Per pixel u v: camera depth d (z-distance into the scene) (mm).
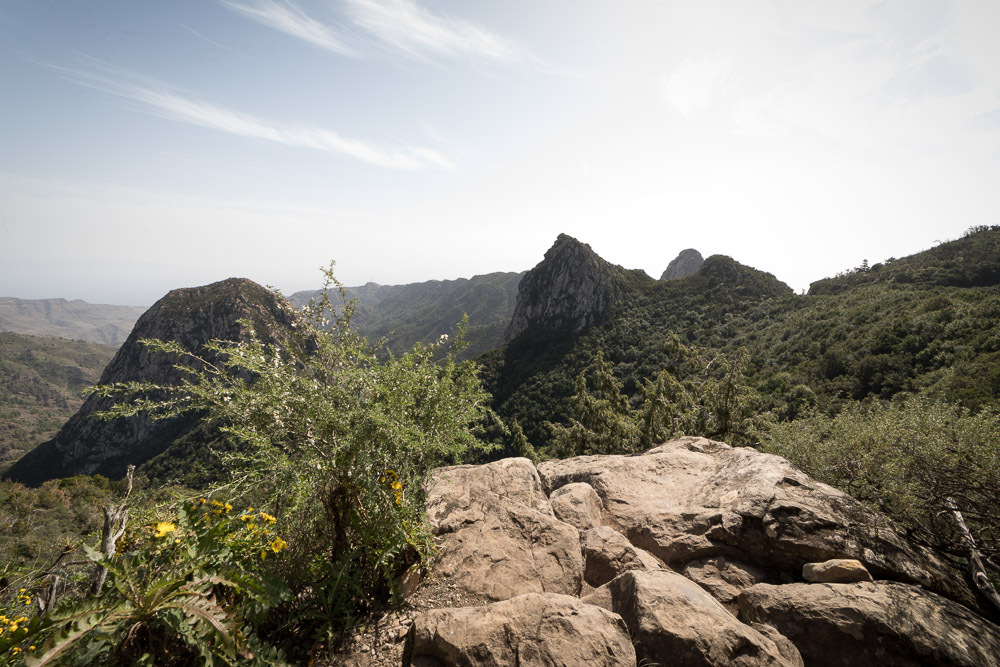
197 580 2107
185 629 1896
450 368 3801
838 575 3656
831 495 4500
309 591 2811
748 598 3676
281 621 2570
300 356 3406
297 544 2896
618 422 19000
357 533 2916
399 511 2996
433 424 3471
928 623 3121
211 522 2537
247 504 2770
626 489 5598
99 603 1898
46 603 2350
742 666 2531
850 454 6023
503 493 4438
